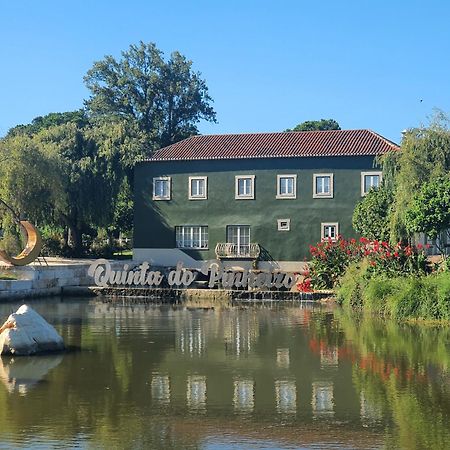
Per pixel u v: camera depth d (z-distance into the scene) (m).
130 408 12.47
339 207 43.34
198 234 45.97
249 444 10.52
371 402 12.85
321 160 43.75
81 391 13.73
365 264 28.56
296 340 20.08
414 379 14.70
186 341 20.03
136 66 72.56
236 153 45.56
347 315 26.03
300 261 43.81
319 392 13.62
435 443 10.53
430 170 31.25
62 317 26.27
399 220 31.08
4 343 17.42
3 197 41.41
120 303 32.34
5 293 31.88
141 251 46.59
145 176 46.97
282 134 47.78
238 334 21.44
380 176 42.69
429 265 27.22
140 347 18.95
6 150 42.12
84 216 47.03
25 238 41.91
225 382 14.55
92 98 73.56
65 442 10.60
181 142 49.38
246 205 44.97
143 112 71.94
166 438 10.80
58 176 43.31
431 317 23.17
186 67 73.38
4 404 12.72
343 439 10.73
